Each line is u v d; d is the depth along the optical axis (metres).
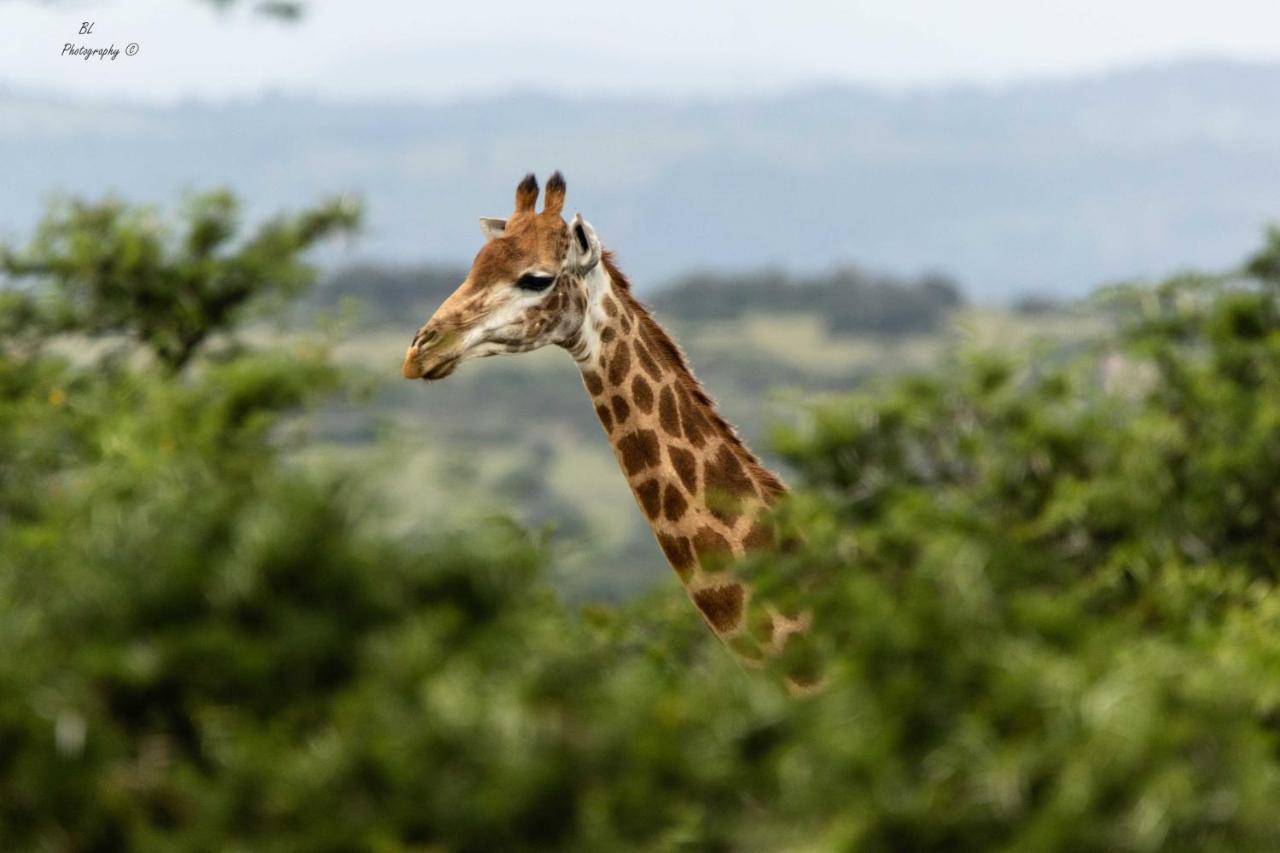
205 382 27.16
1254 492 27.30
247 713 17.70
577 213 31.97
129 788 17.12
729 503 31.58
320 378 28.31
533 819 16.80
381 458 19.48
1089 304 32.47
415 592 18.77
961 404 26.16
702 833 17.06
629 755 17.28
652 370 32.47
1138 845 16.03
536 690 17.52
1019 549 22.83
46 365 35.59
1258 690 18.19
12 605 18.69
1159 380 30.17
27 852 16.88
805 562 23.59
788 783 17.03
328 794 16.80
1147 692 17.09
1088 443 26.39
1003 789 16.45
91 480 20.52
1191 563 26.50
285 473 19.56
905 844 16.48
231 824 16.75
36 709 17.05
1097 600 23.88
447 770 16.80
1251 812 16.44
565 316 31.62
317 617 18.11
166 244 46.44
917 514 22.83
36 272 45.69
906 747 17.31
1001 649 18.16
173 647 17.69
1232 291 31.84
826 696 17.92
